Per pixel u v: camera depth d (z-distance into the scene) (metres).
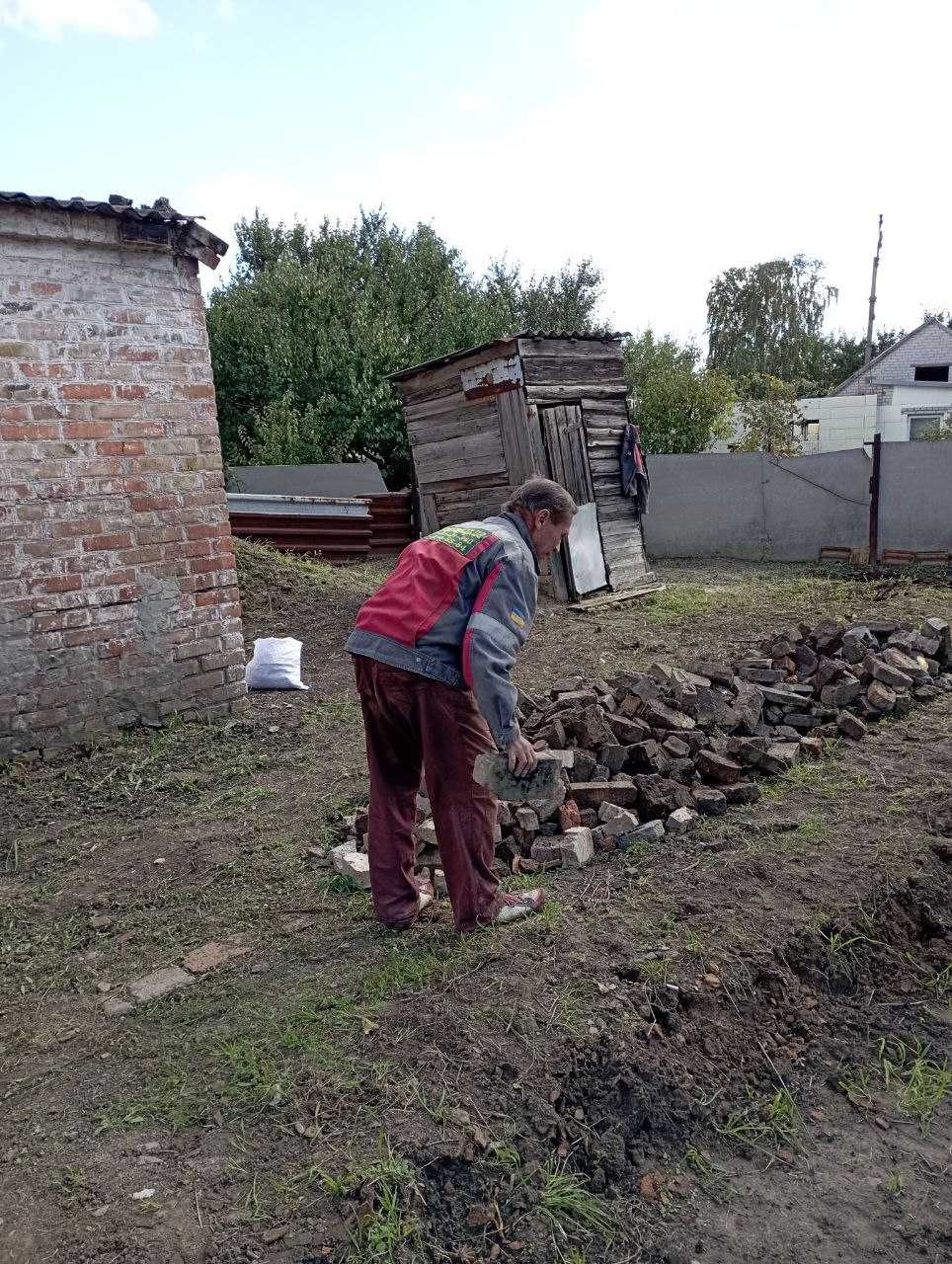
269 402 20.66
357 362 19.94
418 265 22.53
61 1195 2.18
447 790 3.07
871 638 6.10
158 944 3.37
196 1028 2.80
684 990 2.89
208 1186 2.17
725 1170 2.52
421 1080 2.45
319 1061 2.56
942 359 32.00
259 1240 2.03
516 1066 2.52
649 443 21.91
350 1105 2.39
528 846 3.81
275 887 3.73
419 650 2.96
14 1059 2.75
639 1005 2.81
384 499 12.71
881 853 3.75
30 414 5.05
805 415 27.89
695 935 3.16
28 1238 2.05
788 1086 2.82
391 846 3.25
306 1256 1.99
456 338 21.02
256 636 8.12
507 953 3.04
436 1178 2.20
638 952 3.06
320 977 3.00
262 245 24.19
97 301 5.27
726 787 4.26
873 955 3.32
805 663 5.73
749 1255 2.26
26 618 5.14
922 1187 2.48
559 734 4.32
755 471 13.68
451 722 3.00
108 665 5.49
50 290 5.08
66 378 5.17
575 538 10.00
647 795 4.04
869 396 27.23
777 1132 2.66
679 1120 2.62
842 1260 2.25
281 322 20.39
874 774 4.55
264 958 3.19
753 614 8.92
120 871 3.99
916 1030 3.12
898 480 12.73
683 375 22.12
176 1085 2.53
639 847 3.82
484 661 2.84
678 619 8.88
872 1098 2.82
